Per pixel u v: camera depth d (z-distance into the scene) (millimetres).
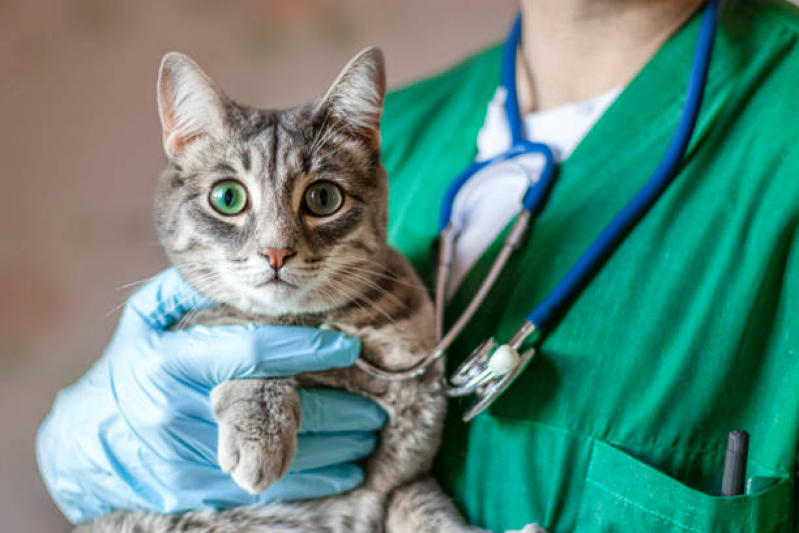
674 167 1210
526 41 1556
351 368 1269
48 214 2596
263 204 1206
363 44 2652
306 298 1240
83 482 1324
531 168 1398
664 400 1112
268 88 2656
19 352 2637
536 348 1209
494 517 1217
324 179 1245
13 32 2490
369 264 1290
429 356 1198
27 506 2646
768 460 1067
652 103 1310
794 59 1258
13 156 2547
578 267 1193
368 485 1299
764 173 1156
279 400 1158
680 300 1152
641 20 1356
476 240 1381
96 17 2523
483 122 1548
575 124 1396
